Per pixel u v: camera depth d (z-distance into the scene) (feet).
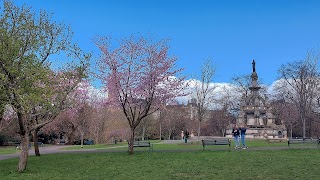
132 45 99.96
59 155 95.76
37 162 78.18
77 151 114.83
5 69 60.70
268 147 104.83
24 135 64.75
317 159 72.95
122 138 245.24
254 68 225.97
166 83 103.09
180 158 79.00
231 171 58.13
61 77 72.79
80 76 76.43
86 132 228.63
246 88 277.03
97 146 164.96
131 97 98.94
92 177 55.26
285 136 206.90
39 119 94.43
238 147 102.68
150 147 110.32
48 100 64.85
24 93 63.36
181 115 311.27
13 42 62.95
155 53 99.86
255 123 213.25
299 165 63.72
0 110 64.69
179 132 324.80
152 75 98.78
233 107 285.02
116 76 96.78
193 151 94.68
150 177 53.93
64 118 202.39
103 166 69.10
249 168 61.00
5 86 60.23
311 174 53.42
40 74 63.16
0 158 98.32
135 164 70.85
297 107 246.88
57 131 240.73
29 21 70.85
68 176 57.11
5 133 213.66
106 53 99.14
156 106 102.42
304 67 229.25
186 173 57.36
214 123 327.88
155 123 312.71
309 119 260.21
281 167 61.41
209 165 66.23
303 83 228.84
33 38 67.00
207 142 100.94
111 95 97.86
